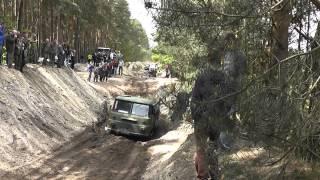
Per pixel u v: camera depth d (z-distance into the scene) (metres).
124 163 15.60
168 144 18.50
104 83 40.94
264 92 3.35
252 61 4.34
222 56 3.14
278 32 4.68
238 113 3.16
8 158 13.50
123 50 107.06
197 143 3.06
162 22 4.71
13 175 12.30
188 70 3.95
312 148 3.49
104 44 97.38
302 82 3.65
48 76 25.41
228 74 3.05
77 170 13.96
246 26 4.49
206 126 3.01
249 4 4.48
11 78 19.47
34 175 12.72
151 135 22.58
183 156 12.48
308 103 3.60
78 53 61.84
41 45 32.81
